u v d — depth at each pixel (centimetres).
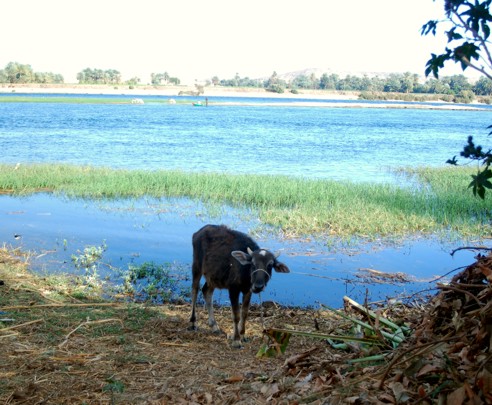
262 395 552
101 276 1101
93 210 1680
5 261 1127
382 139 4731
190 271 1166
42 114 6353
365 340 593
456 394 408
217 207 1711
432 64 368
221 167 2748
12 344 707
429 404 436
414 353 482
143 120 5994
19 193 1902
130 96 14225
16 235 1352
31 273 1063
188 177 2111
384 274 1157
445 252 1321
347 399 466
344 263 1226
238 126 5625
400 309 784
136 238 1391
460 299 529
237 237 820
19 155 2922
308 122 6650
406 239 1423
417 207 1703
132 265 1154
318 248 1323
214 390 595
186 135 4441
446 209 1700
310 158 3266
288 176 2331
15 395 570
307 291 1061
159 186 2008
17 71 16750
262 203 1791
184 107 9256
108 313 867
